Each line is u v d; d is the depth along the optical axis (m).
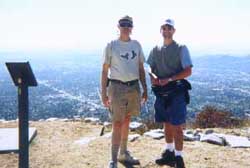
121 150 4.53
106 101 4.28
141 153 4.93
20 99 3.59
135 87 4.29
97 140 5.55
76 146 5.32
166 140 4.49
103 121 7.39
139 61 4.35
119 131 4.28
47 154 4.97
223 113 7.57
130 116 4.45
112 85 4.23
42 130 6.21
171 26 4.18
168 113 4.24
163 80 4.22
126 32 4.19
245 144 5.43
